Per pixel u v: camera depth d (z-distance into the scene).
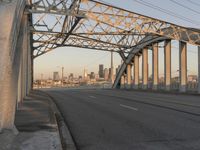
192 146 7.86
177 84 57.25
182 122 12.09
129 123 12.03
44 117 12.80
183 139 8.77
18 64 10.42
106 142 8.55
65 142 8.58
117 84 76.81
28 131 9.40
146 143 8.29
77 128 11.05
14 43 9.66
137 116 14.20
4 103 8.41
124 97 30.59
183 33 45.66
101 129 10.76
